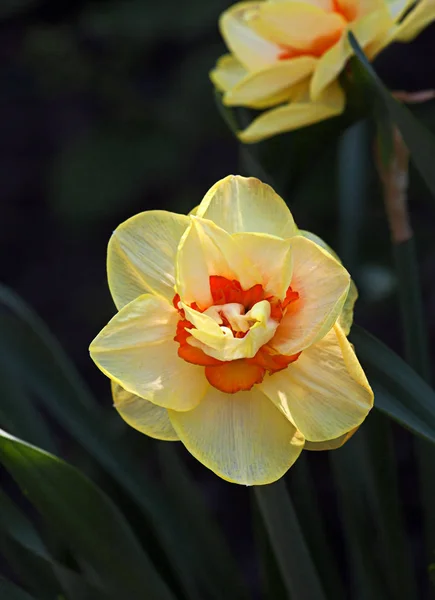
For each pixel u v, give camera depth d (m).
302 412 0.87
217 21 2.09
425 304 1.69
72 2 2.32
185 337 0.87
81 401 1.00
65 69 2.32
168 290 0.89
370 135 1.12
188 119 2.08
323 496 1.53
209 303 0.88
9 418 0.99
